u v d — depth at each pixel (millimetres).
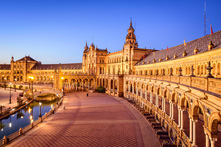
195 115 20109
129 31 90562
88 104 62000
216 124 14984
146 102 49312
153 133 32375
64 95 85500
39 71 170250
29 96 82125
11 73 170125
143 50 84875
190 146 21125
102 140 29625
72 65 163375
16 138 31453
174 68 47625
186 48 47031
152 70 63406
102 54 110750
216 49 28766
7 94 97750
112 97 78000
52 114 48531
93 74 110062
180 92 24281
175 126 28125
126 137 30625
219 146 19812
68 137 31359
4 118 52500
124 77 77625
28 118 53438
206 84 16234
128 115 45625
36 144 28734
